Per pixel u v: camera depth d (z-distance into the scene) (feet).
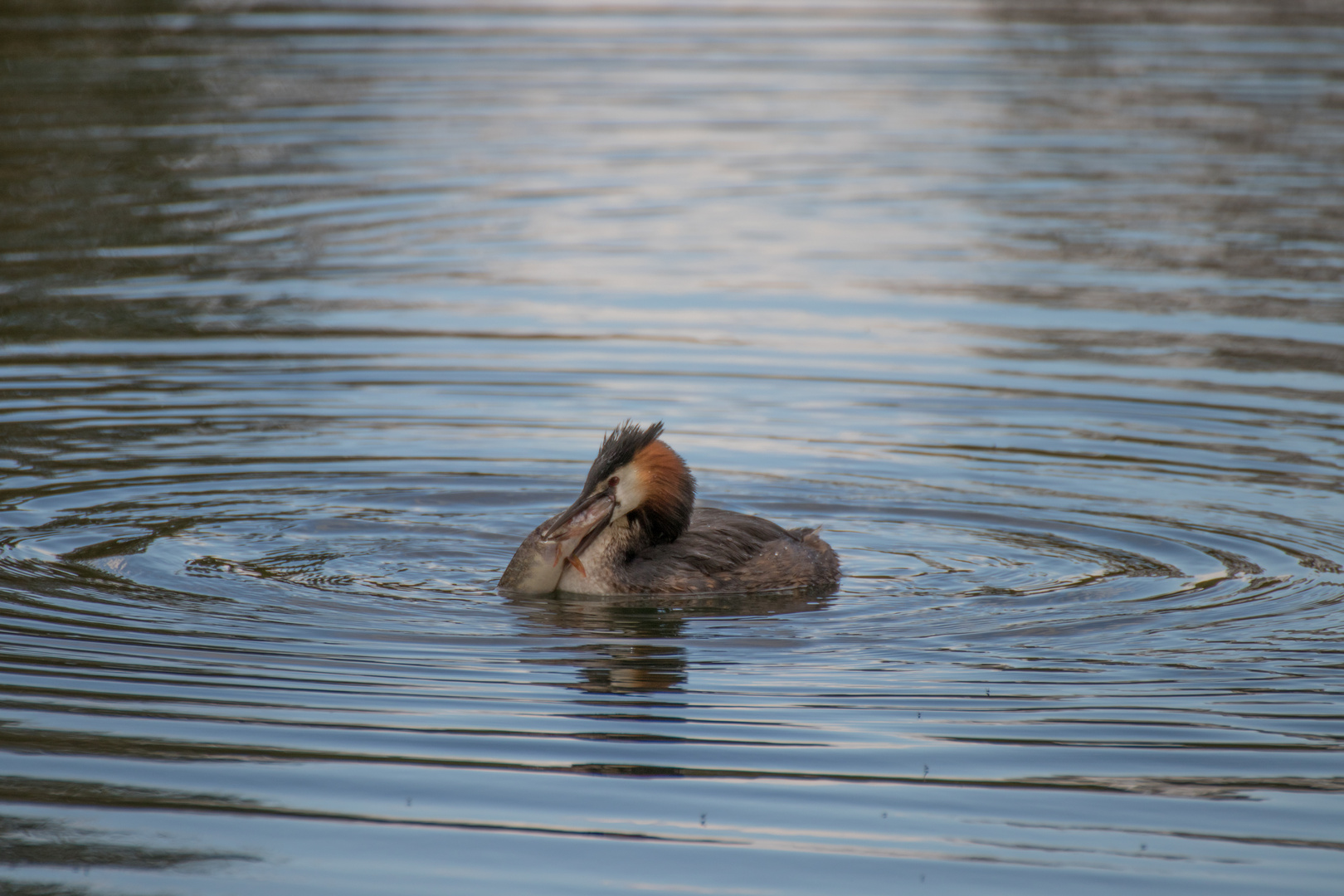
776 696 43.01
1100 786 37.55
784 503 60.39
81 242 96.17
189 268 92.07
